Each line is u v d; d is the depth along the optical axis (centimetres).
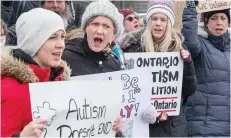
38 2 383
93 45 241
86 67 245
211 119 321
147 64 281
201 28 337
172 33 290
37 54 191
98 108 210
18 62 181
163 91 287
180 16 342
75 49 246
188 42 310
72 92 199
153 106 275
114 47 270
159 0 283
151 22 284
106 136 215
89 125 207
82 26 246
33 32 188
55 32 190
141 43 288
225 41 331
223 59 326
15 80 179
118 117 218
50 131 193
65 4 371
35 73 187
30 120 181
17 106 175
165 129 286
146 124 274
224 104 324
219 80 323
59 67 209
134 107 273
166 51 285
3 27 307
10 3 387
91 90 206
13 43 310
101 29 238
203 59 323
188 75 292
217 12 326
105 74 249
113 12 240
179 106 290
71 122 200
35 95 184
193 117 323
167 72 286
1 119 171
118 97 216
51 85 190
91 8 239
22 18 193
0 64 178
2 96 172
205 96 323
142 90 274
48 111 190
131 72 268
